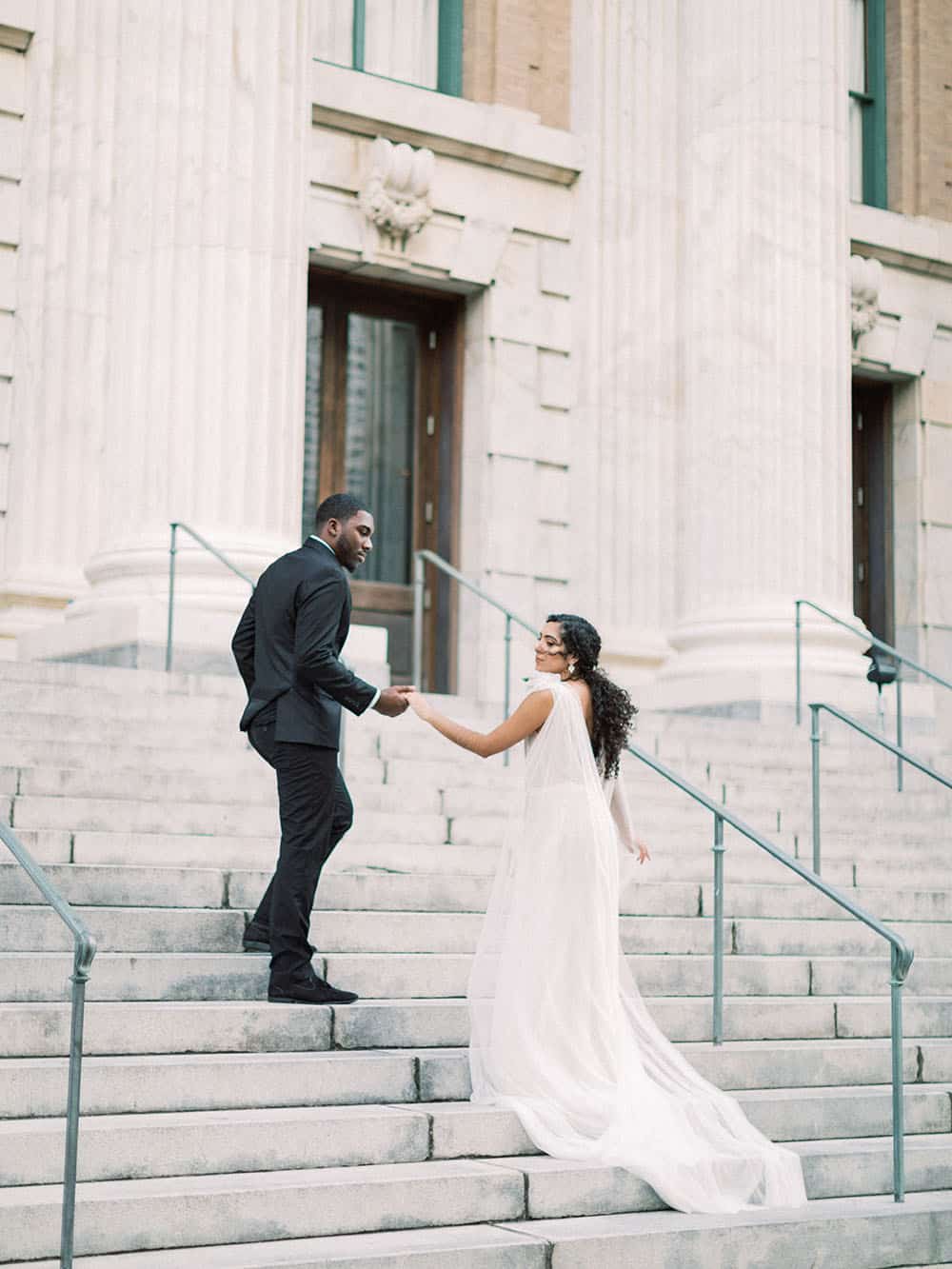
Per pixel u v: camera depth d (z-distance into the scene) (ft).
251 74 40.83
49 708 31.99
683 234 55.11
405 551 53.57
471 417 53.01
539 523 53.01
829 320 50.67
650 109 55.11
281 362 40.70
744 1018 25.86
